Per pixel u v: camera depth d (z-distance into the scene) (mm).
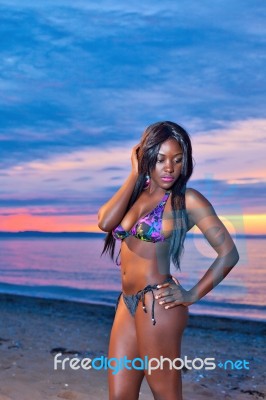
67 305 10141
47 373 5234
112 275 17000
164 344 2873
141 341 2908
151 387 2943
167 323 2859
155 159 2885
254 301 9172
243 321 8461
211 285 2812
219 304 9602
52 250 29344
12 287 14297
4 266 20031
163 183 2893
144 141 2938
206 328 8031
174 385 2922
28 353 6008
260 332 7746
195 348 6715
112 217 2975
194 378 5352
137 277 2949
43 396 4570
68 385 4895
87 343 6684
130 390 3027
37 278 16281
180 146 2887
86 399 4551
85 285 14656
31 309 9531
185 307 2930
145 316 2891
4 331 7258
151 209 2945
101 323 8188
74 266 19766
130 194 2977
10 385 4781
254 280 9805
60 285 14625
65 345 6527
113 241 3229
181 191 2902
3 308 9578
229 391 4980
